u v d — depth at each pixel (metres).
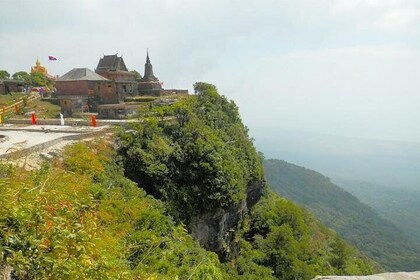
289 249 45.09
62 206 9.33
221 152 40.25
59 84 59.34
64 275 7.60
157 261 17.72
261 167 55.69
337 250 57.34
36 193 9.13
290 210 54.38
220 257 40.94
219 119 51.56
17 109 55.50
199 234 37.34
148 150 36.00
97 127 40.97
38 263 7.48
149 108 43.81
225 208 38.25
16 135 35.31
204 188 37.03
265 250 45.47
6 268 7.85
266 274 40.28
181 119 43.16
